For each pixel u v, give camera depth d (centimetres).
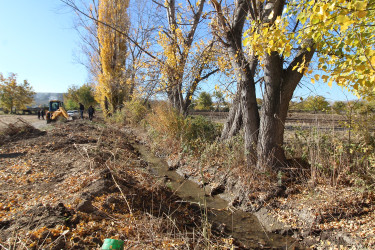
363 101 554
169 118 1077
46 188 552
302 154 623
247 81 662
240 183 600
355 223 402
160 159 1005
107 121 2528
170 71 1055
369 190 445
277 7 512
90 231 344
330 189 482
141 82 1134
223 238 401
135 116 1836
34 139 1128
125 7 2195
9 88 4831
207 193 647
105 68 2344
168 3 1123
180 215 471
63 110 2327
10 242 300
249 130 651
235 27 716
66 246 302
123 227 369
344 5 280
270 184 559
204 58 925
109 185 501
